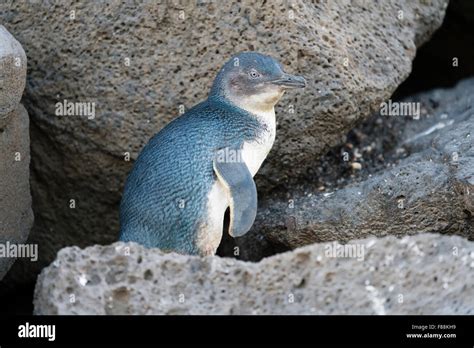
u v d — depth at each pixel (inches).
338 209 434.0
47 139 463.2
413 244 352.8
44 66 450.9
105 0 444.8
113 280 346.6
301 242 439.8
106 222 476.1
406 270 349.1
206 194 386.3
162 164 389.1
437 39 585.0
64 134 457.4
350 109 447.8
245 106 405.4
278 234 446.0
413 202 427.8
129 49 444.1
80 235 479.5
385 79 461.4
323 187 475.8
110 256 348.8
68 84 449.7
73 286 343.0
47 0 447.2
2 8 451.2
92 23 444.8
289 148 450.3
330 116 445.7
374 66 459.8
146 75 444.5
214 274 348.5
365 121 504.1
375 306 344.8
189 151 390.3
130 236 383.9
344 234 432.5
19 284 486.6
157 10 440.8
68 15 446.0
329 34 445.4
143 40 443.2
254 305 345.4
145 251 352.5
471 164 427.8
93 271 346.9
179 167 387.5
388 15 475.8
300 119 445.1
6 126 417.4
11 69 398.0
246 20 439.2
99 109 448.8
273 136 409.7
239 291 346.6
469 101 519.2
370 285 347.3
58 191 472.7
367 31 463.2
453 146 446.9
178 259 350.3
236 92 406.3
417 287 348.8
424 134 498.0
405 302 346.3
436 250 353.4
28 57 451.2
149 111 445.7
